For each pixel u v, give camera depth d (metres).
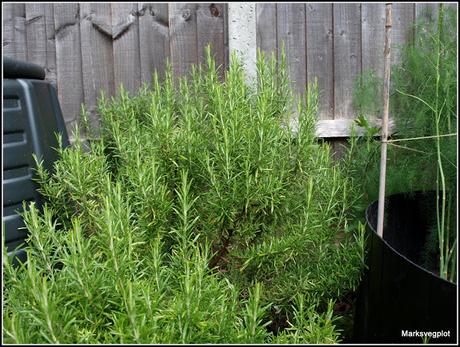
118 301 1.46
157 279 1.56
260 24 3.02
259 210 1.99
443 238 2.12
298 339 1.62
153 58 3.01
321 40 3.07
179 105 2.57
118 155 2.24
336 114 3.10
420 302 1.74
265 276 2.00
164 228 1.95
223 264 2.13
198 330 1.43
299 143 2.08
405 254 2.51
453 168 2.25
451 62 2.24
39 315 1.34
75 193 1.99
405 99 2.52
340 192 2.39
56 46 2.94
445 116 2.30
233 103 2.08
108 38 2.97
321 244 2.12
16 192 1.91
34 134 2.04
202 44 3.02
